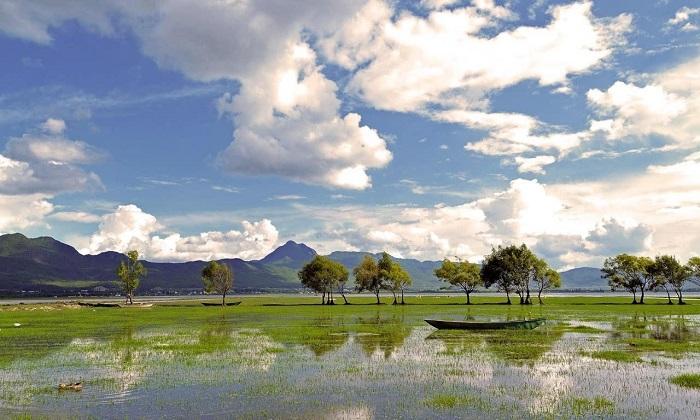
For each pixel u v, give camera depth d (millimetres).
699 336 52625
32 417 23500
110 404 25594
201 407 24922
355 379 31016
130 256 150500
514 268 130250
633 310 100562
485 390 28094
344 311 103500
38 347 45531
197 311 106875
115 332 58781
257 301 181250
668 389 28281
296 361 37406
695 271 123625
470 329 59906
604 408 24375
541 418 22766
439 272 147125
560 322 70562
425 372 33188
